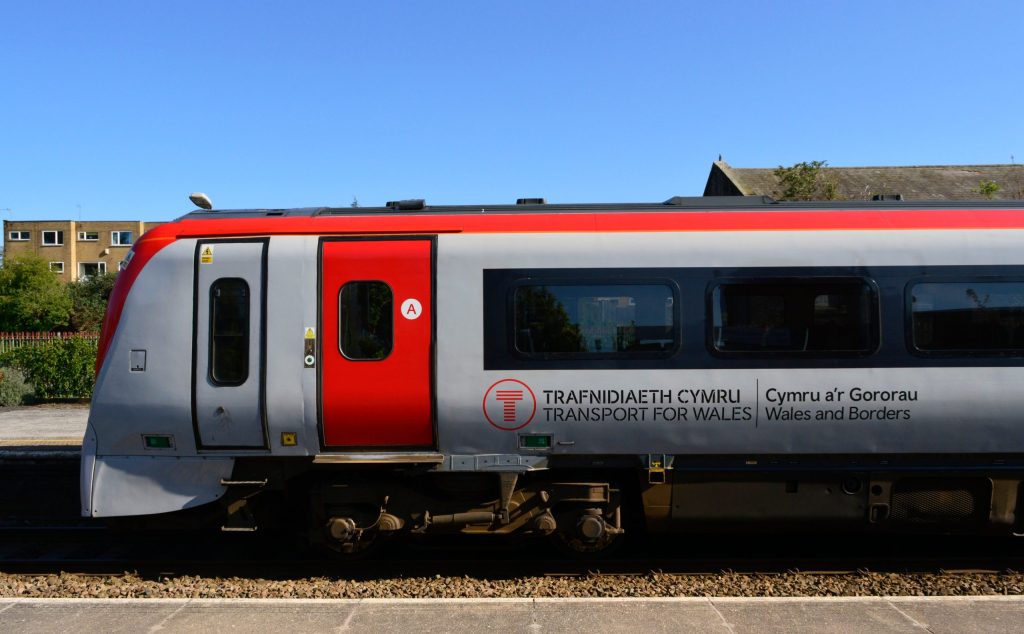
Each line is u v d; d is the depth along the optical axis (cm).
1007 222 531
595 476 555
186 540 678
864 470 531
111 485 541
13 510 800
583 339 521
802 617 435
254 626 426
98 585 545
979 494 542
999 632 414
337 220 540
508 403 519
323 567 592
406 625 427
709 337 519
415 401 519
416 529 552
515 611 444
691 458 534
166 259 539
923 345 518
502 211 564
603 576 561
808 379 515
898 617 434
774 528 548
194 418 529
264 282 529
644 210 559
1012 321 519
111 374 536
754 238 526
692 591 523
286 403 521
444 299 521
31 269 4181
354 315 524
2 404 1506
